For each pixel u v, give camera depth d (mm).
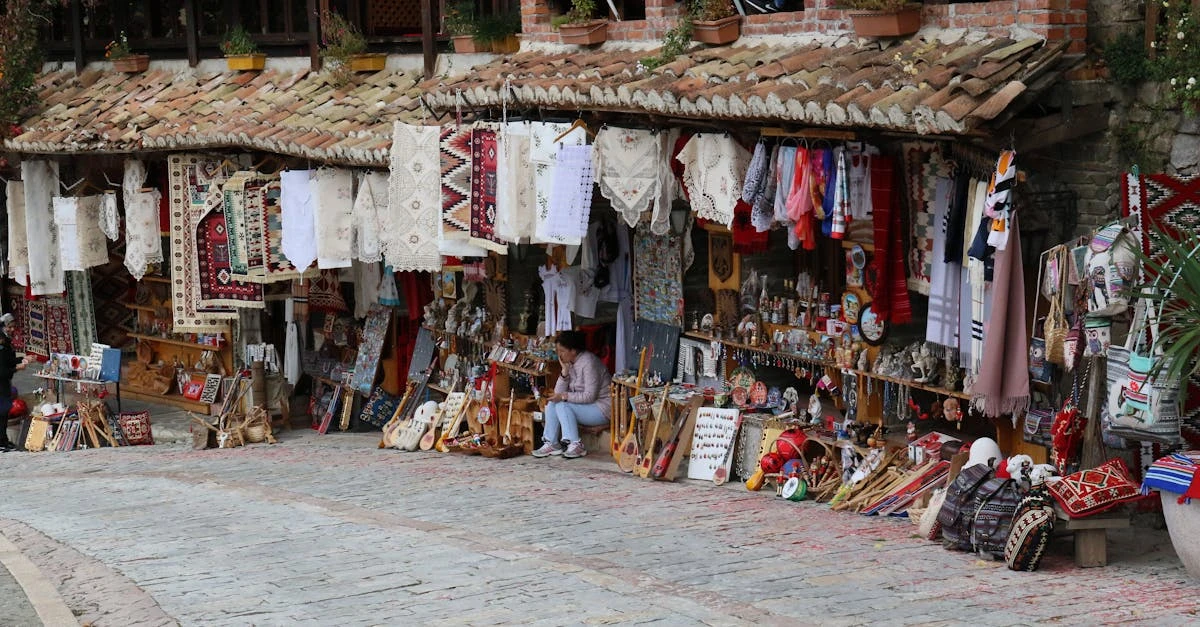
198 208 17203
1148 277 8727
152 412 19609
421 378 16844
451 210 13773
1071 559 9102
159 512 12258
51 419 18234
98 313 21750
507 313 15914
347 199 15602
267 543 10430
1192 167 9352
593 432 14836
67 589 8906
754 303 13125
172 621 7918
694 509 11438
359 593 8562
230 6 18406
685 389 13672
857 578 8641
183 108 17469
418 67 16484
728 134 11242
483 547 9984
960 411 10641
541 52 14414
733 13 12367
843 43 11164
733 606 7934
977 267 9828
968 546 9422
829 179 10547
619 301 14852
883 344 11594
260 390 17812
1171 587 8242
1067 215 9953
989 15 9914
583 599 8211
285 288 18375
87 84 19953
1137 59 9492
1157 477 8469
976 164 9648
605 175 12375
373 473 14344
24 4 19312
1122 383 8852
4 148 19000
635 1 15430
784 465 12164
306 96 16656
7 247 22344
